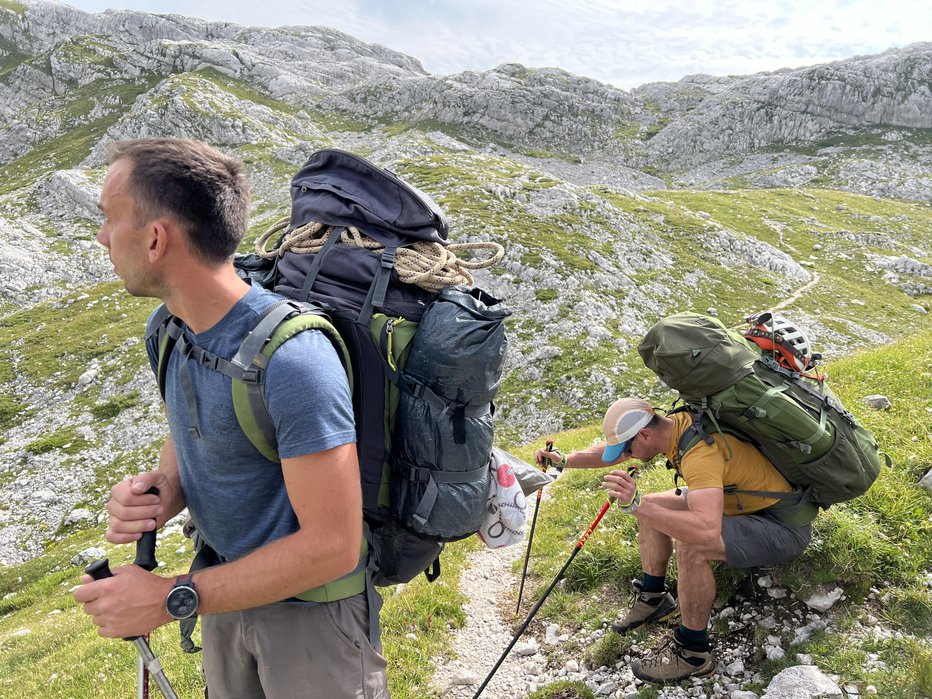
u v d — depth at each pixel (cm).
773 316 486
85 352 4616
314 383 221
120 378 4253
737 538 458
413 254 298
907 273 6700
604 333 3991
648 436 498
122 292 5750
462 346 272
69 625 1265
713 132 15938
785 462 464
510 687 576
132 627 228
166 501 271
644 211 6638
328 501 221
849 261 7069
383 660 290
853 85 15638
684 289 5191
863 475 461
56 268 6838
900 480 646
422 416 282
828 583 529
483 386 283
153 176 216
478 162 7731
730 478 470
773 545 467
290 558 223
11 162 13375
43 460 3588
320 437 219
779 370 460
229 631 281
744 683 483
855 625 499
